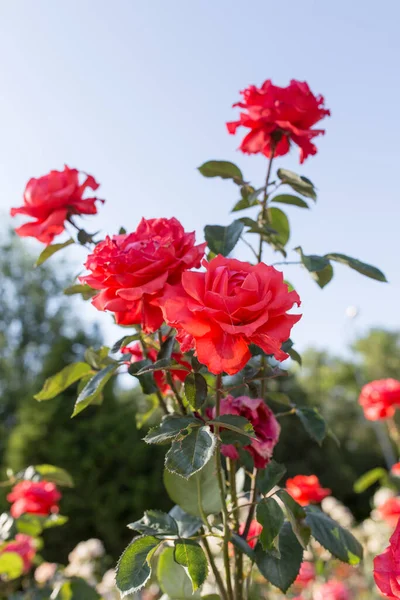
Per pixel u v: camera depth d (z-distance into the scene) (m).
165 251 1.25
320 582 4.40
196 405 1.24
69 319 23.64
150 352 1.66
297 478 3.49
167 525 1.37
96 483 10.15
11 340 22.98
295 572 1.44
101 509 9.99
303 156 1.85
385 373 27.66
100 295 1.32
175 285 1.25
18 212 1.81
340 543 1.51
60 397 10.58
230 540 1.41
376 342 28.67
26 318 23.22
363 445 18.62
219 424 1.17
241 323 1.12
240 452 1.53
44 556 9.80
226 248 1.59
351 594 4.70
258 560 1.47
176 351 1.60
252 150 1.87
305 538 1.39
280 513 1.35
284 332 1.11
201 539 1.55
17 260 23.73
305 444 15.26
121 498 10.09
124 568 1.23
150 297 1.28
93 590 2.25
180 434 1.14
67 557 9.90
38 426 10.31
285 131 1.81
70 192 1.77
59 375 1.72
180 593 1.65
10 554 2.76
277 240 1.82
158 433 1.17
